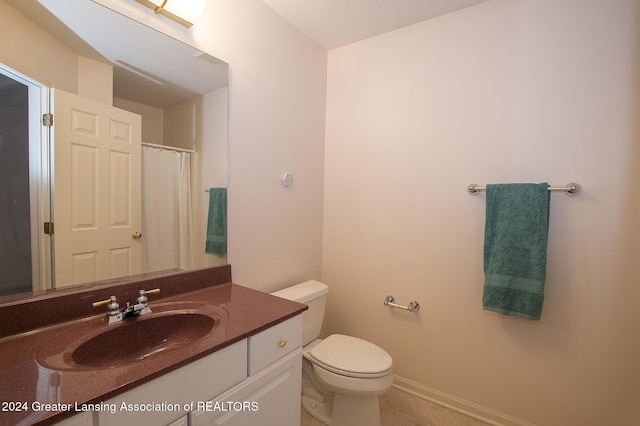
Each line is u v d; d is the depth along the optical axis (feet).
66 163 3.33
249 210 5.36
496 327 5.29
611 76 4.33
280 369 3.73
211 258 4.82
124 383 2.26
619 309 4.38
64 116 3.30
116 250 3.79
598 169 4.44
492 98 5.21
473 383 5.53
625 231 4.30
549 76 4.75
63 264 3.34
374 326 6.64
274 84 5.68
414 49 5.96
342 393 4.86
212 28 4.60
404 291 6.21
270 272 5.86
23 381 2.26
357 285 6.84
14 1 2.94
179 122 4.34
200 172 4.62
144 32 3.90
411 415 5.57
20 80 2.98
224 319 3.54
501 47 5.11
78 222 3.44
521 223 4.73
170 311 3.76
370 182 6.59
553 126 4.73
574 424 4.73
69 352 2.73
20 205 3.03
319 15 5.70
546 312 4.85
